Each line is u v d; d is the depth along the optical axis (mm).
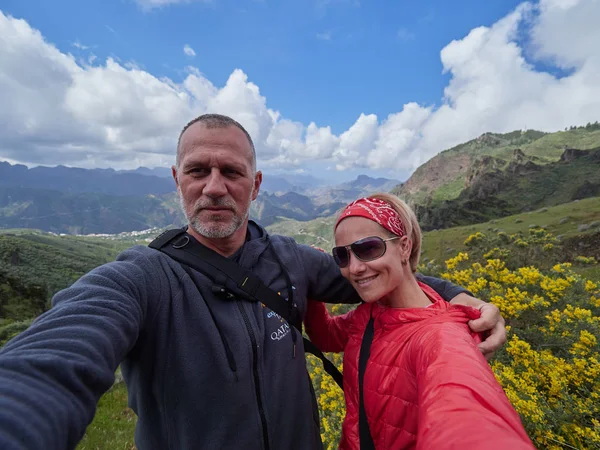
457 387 272
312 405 533
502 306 1649
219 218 491
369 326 567
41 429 196
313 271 642
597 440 924
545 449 1023
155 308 396
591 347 1313
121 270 381
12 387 209
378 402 463
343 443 588
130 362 426
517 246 4719
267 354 463
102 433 1677
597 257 4996
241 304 460
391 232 513
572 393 1197
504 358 1404
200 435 389
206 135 495
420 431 261
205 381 395
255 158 577
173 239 484
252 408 415
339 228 560
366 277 519
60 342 260
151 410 406
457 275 2197
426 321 451
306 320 777
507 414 238
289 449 454
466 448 206
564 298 1847
